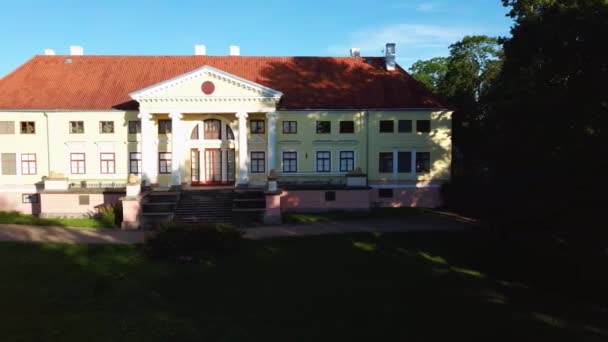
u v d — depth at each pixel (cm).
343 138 3991
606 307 1897
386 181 4028
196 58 4397
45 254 2517
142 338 1547
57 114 3866
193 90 3638
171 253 2494
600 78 2109
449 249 2716
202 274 2256
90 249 2633
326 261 2488
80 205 3588
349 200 3741
